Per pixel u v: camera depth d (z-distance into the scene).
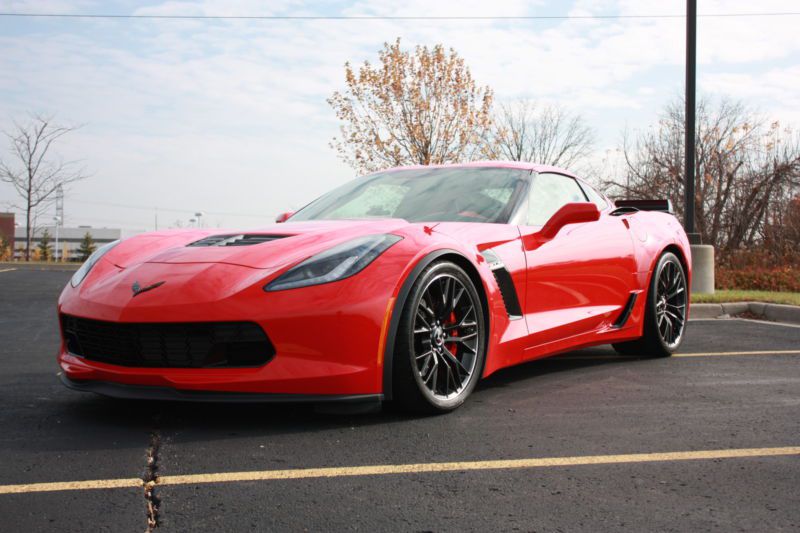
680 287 4.58
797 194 15.75
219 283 2.62
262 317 2.53
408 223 3.11
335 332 2.61
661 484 2.08
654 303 4.34
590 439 2.54
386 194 3.83
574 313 3.71
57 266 18.12
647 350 4.41
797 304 7.16
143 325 2.61
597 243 3.92
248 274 2.66
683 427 2.71
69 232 104.19
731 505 1.91
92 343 2.79
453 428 2.69
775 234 15.36
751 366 4.09
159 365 2.63
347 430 2.66
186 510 1.87
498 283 3.22
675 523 1.79
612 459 2.31
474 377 3.04
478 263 3.11
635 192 18.48
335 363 2.62
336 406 2.67
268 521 1.80
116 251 3.16
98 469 2.20
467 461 2.29
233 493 2.00
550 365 4.14
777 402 3.13
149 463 2.27
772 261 14.26
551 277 3.54
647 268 4.29
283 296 2.57
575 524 1.79
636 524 1.78
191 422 2.76
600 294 3.92
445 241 2.99
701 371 3.93
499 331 3.18
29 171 27.12
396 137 17.31
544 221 3.70
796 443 2.49
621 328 4.11
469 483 2.09
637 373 3.86
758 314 7.27
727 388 3.45
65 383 2.88
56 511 1.87
